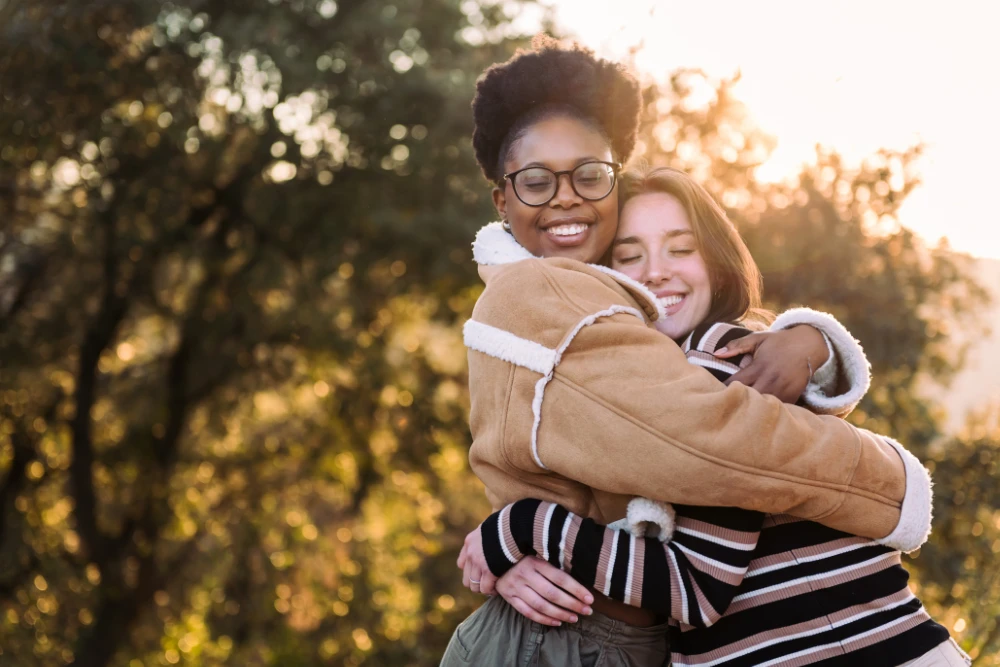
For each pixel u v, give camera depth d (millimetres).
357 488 12625
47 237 10211
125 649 11578
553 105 1930
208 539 12266
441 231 9391
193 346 11000
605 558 1587
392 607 12195
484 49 10156
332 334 10453
